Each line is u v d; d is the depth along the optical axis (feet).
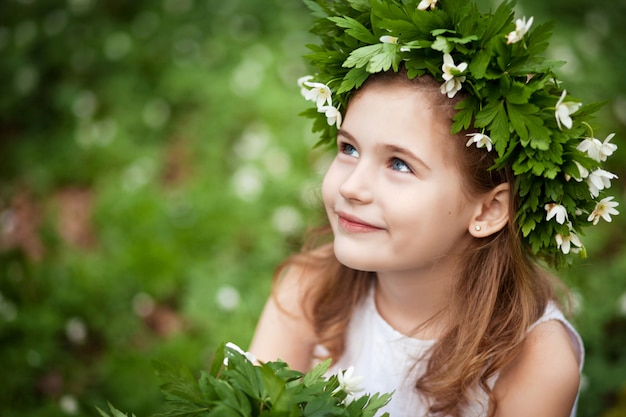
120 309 11.14
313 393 4.58
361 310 6.76
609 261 11.65
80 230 12.83
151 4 17.48
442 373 5.99
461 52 5.15
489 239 5.83
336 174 5.63
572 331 6.23
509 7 5.02
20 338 10.47
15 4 17.35
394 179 5.33
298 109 14.43
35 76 15.53
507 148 5.22
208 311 11.01
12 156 14.32
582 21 17.15
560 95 5.30
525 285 5.87
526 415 5.86
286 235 12.09
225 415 4.22
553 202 5.34
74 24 16.78
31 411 9.33
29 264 11.55
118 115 14.80
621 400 8.88
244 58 15.70
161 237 12.19
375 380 6.44
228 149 14.11
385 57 5.19
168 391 4.53
